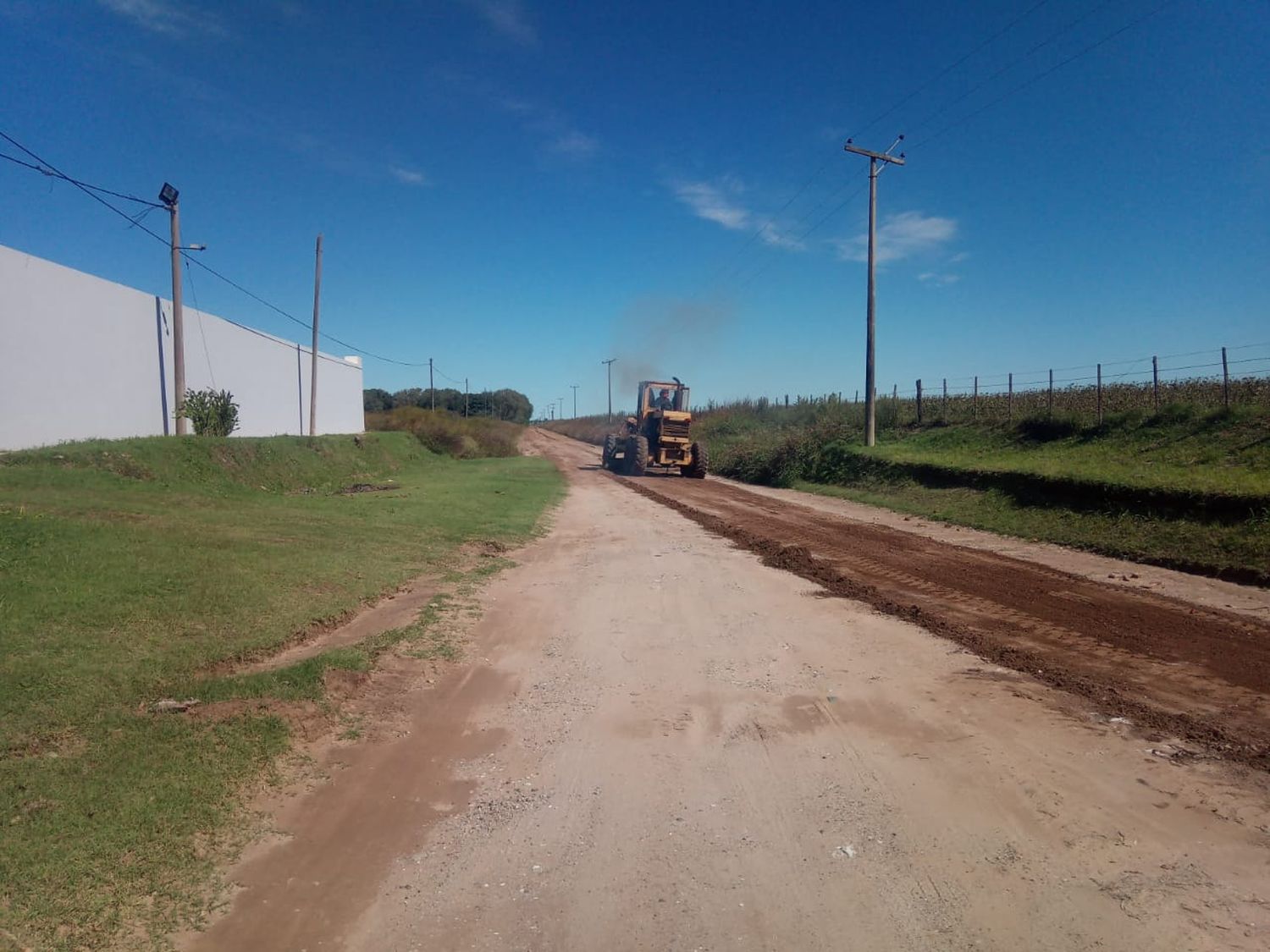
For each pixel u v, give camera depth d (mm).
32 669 5719
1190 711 6379
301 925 3693
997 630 8875
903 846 4375
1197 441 19812
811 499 25094
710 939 3602
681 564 13070
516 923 3736
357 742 5758
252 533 11781
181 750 5039
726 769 5398
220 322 27031
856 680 7137
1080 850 4305
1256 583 11320
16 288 16516
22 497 11844
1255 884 3969
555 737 5965
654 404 36125
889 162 29500
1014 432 26719
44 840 3959
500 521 17125
